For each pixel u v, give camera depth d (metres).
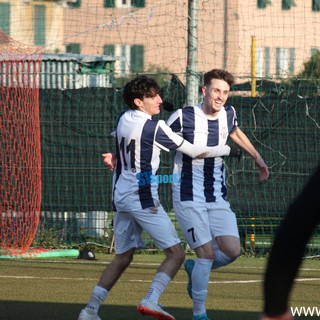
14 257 42.25
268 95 44.66
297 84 44.72
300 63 59.22
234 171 44.84
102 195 46.06
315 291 31.36
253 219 44.91
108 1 62.59
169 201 45.34
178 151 22.89
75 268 38.62
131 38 62.59
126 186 22.31
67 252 43.12
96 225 46.72
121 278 35.19
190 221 22.67
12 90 45.34
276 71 57.78
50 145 46.47
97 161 46.06
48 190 46.56
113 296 29.72
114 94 45.81
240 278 35.28
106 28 62.84
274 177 44.69
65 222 46.75
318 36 57.59
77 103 46.12
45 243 46.44
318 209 6.54
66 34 63.84
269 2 57.53
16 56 45.47
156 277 22.22
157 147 22.12
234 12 56.75
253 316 25.25
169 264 22.25
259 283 33.44
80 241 46.59
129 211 22.27
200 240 22.62
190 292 23.38
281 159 44.56
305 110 44.38
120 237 22.78
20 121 45.12
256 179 44.75
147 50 60.94
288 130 44.56
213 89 23.03
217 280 34.50
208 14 55.75
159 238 22.19
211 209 22.98
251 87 45.31
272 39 58.31
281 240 6.53
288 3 57.50
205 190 22.94
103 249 46.34
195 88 43.38
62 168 46.38
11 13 63.03
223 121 23.44
